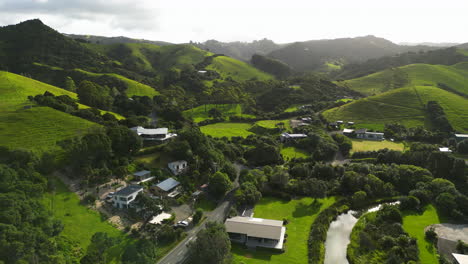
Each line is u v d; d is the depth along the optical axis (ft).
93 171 347.97
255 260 261.65
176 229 294.66
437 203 360.07
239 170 480.23
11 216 205.77
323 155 525.34
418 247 275.18
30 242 198.49
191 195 368.68
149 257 235.81
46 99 481.87
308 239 296.30
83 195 320.09
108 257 244.42
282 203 375.86
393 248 262.47
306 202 378.73
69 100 522.88
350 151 570.46
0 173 255.50
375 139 653.71
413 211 355.15
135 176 367.45
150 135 480.23
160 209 310.24
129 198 312.71
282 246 283.38
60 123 422.82
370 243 283.59
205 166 429.38
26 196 250.78
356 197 370.94
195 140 452.35
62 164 351.46
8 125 393.29
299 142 604.90
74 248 243.60
